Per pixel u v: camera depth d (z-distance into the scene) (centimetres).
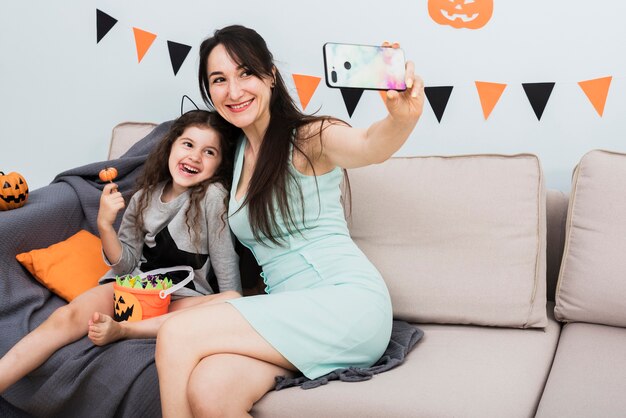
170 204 185
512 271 178
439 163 190
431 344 170
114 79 258
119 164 219
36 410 166
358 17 224
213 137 181
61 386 161
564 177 211
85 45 260
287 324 148
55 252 194
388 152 146
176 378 141
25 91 272
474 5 211
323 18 228
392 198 188
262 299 152
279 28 233
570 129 207
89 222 213
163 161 188
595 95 203
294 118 169
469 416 132
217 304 150
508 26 209
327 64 134
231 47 167
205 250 185
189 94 249
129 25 252
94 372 159
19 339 174
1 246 184
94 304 177
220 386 136
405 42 220
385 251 187
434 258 183
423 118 221
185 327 143
